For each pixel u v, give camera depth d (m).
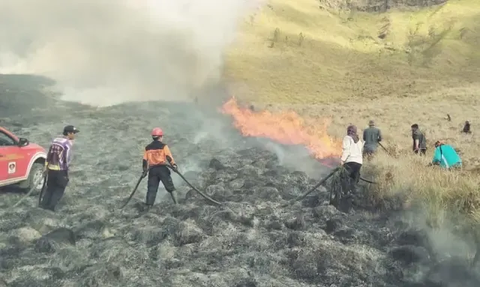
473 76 130.12
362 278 5.99
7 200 9.61
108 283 5.68
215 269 6.31
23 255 6.65
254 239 7.30
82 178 12.09
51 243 6.83
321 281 5.95
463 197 7.88
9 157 9.60
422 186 8.79
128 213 8.95
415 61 150.38
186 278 5.89
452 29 188.62
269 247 7.08
